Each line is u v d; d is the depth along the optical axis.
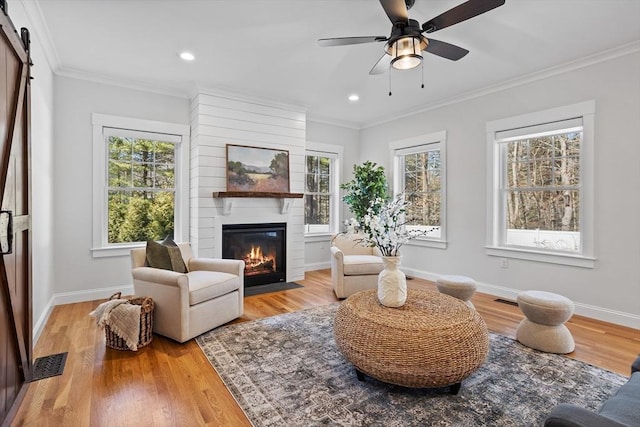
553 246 3.68
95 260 3.82
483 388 2.00
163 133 4.21
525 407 1.82
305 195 5.66
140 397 1.90
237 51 3.17
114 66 3.51
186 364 2.31
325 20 2.63
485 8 1.88
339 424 1.68
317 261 5.75
